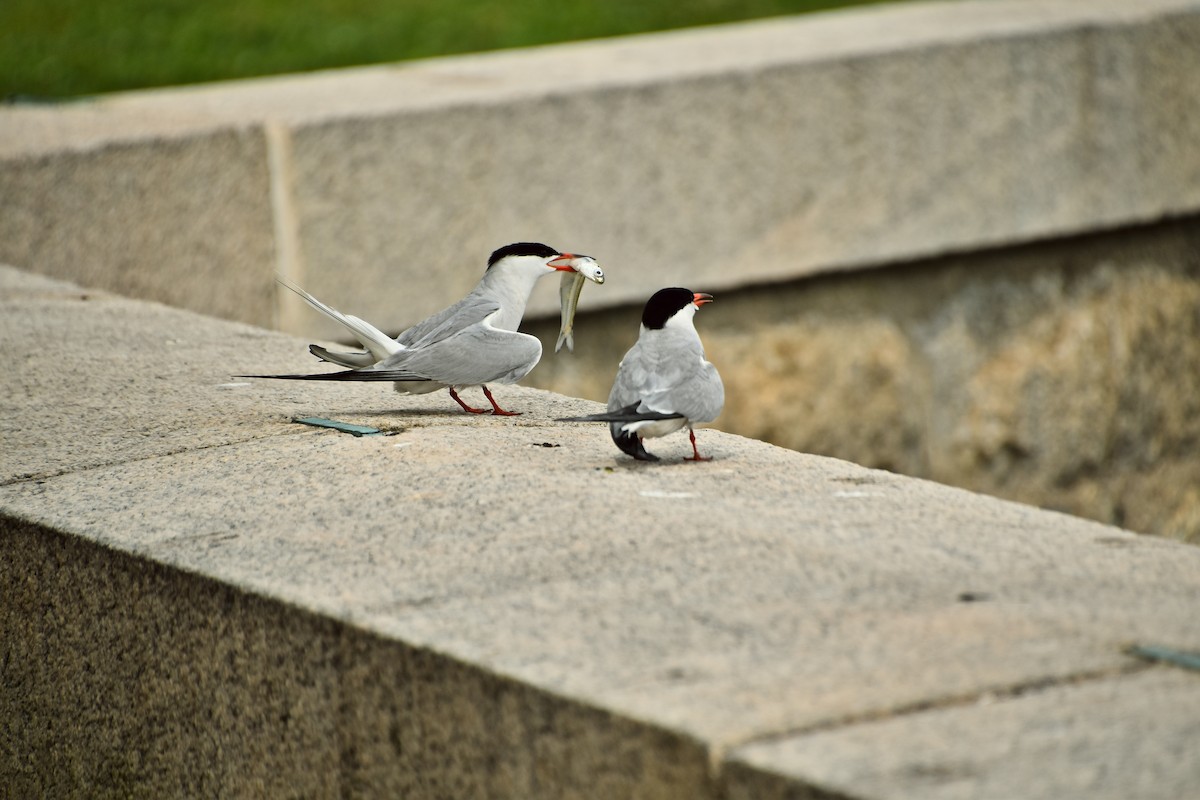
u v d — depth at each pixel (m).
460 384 8.34
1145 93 18.12
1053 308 18.44
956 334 17.89
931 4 19.86
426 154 14.82
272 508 7.12
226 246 14.49
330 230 14.68
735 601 5.78
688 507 6.88
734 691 5.04
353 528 6.79
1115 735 4.68
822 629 5.51
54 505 7.42
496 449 7.94
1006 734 4.71
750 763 4.62
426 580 6.13
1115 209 18.20
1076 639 5.37
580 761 5.09
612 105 15.44
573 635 5.54
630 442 7.25
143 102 15.78
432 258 15.07
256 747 6.35
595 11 22.17
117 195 13.93
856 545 6.38
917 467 17.86
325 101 15.22
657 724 4.86
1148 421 19.27
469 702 5.42
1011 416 18.28
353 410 8.98
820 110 16.39
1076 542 6.45
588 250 15.59
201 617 6.46
